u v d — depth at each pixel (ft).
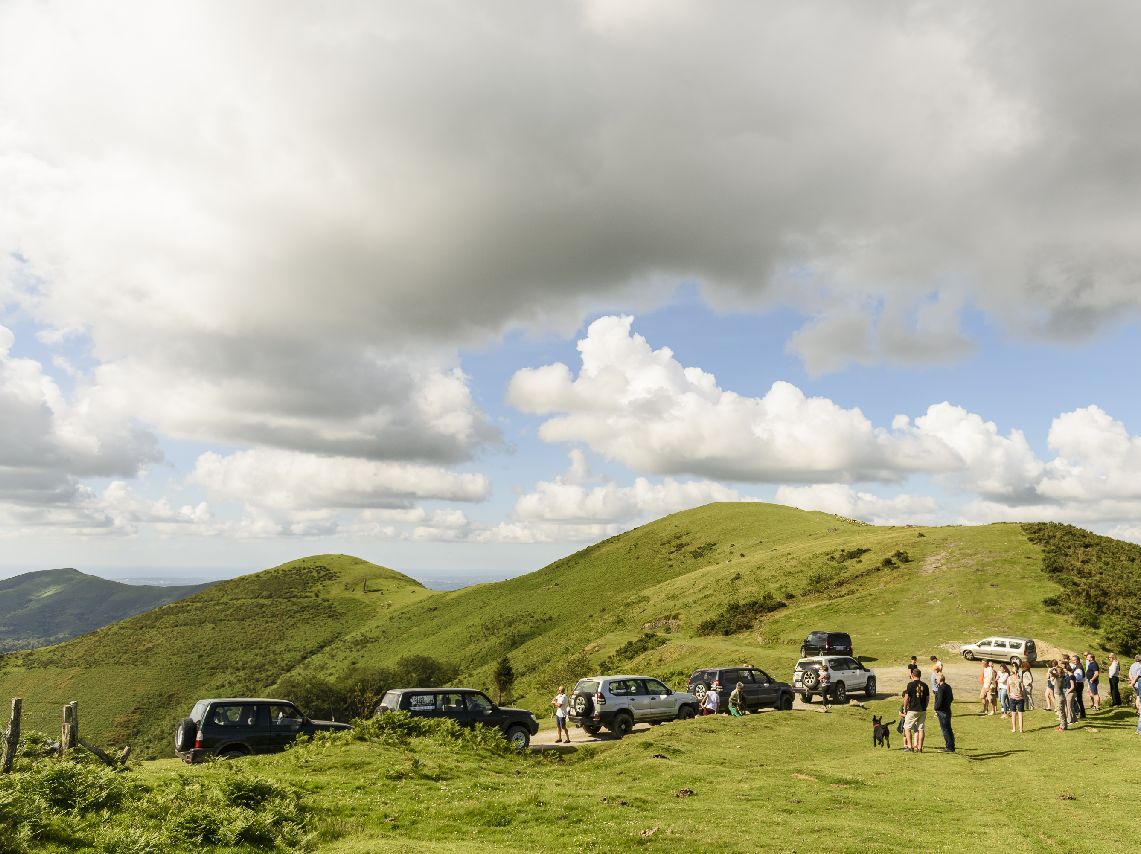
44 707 469.98
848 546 271.28
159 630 612.70
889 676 135.23
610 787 50.98
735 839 36.14
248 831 35.22
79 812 35.81
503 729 77.56
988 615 172.04
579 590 427.74
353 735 63.16
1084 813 43.98
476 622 440.04
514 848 34.71
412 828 38.83
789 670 153.58
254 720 66.90
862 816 43.34
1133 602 171.32
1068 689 77.10
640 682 94.38
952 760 63.57
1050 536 220.02
